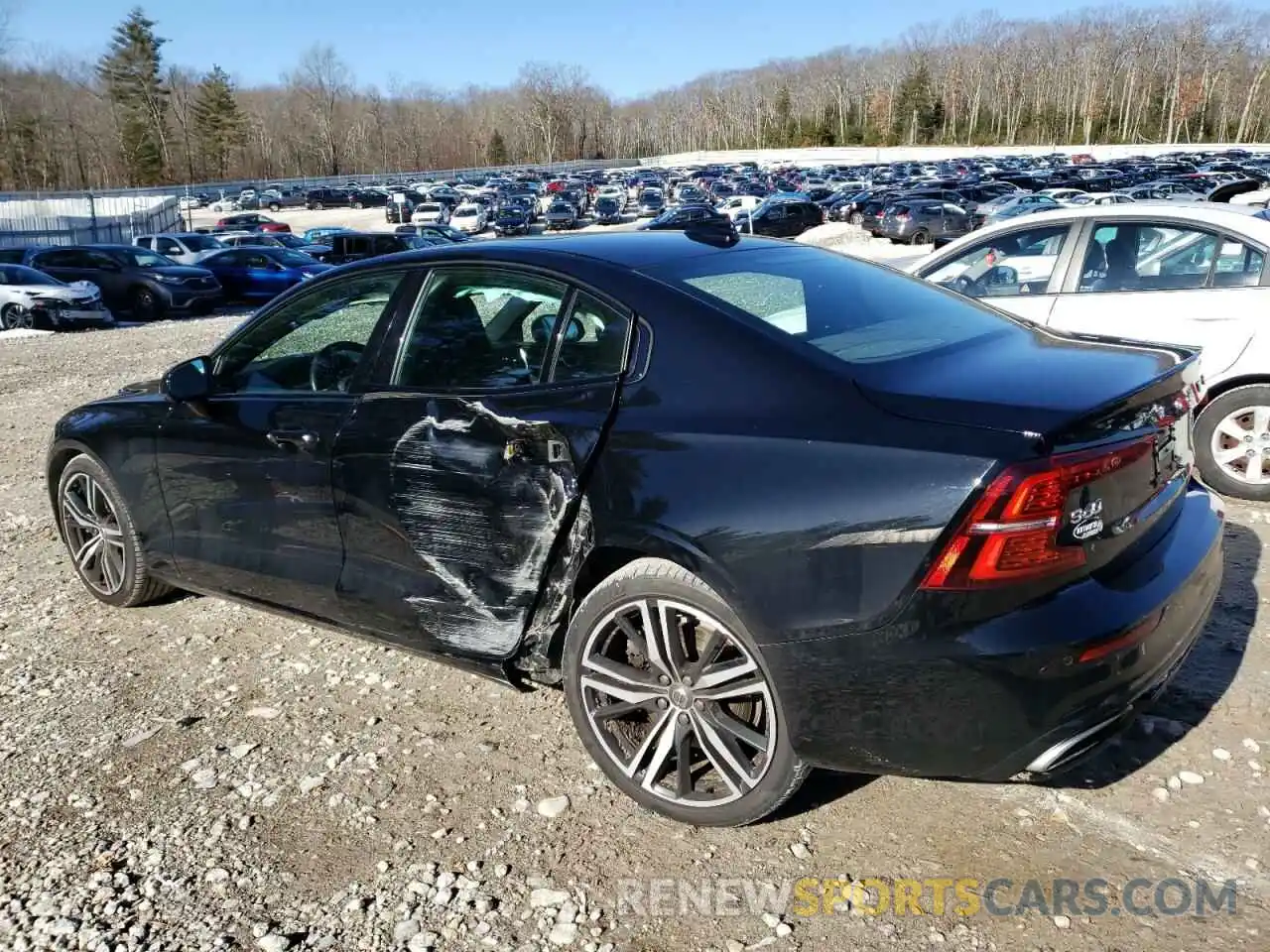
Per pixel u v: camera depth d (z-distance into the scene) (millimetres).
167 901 2596
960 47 147250
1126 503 2545
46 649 4129
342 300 3639
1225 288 5336
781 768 2639
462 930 2475
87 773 3191
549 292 3152
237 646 4109
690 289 2992
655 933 2445
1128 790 2912
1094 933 2383
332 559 3547
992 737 2375
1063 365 2828
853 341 2906
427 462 3193
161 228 44688
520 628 3080
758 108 154625
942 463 2363
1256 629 3854
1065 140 123562
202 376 3818
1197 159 71500
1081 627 2352
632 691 2883
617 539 2789
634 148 172625
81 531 4574
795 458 2535
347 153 143375
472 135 160625
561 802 2969
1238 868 2578
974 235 6180
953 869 2623
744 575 2557
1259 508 5281
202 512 3955
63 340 16594
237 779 3131
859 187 57125
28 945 2449
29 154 99688
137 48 108000
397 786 3074
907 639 2379
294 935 2467
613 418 2848
